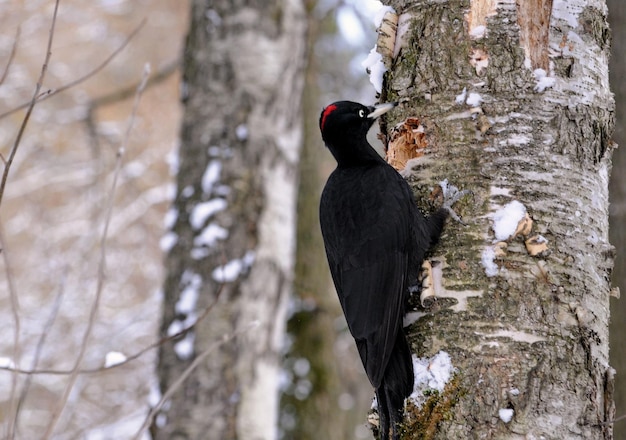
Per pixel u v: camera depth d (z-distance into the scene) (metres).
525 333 6.74
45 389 20.97
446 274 7.06
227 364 12.83
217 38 14.12
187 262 13.22
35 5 22.84
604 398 6.84
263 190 13.62
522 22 7.26
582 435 6.58
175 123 23.02
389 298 7.31
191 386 12.77
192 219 13.35
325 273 17.09
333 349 16.56
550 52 7.22
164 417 12.76
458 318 6.90
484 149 7.17
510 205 7.00
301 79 14.58
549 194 7.01
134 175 22.30
